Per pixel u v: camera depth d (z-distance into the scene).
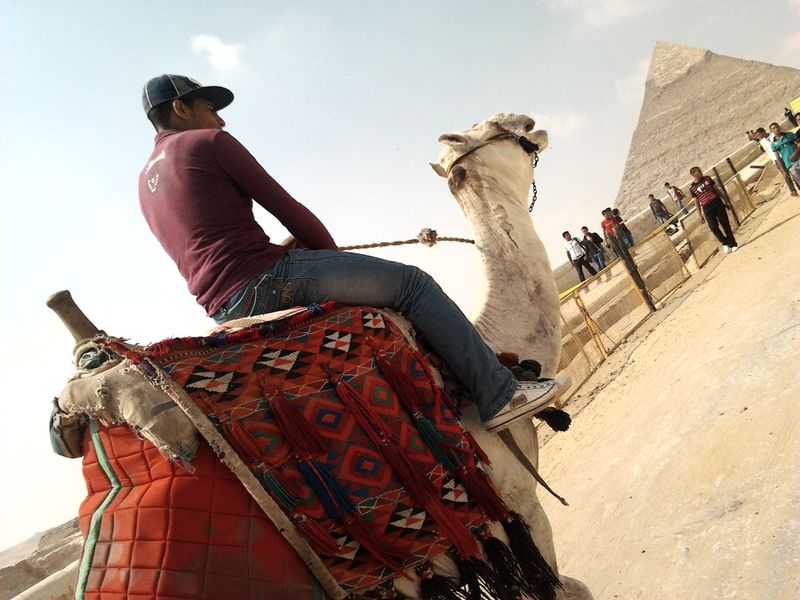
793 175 16.78
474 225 3.57
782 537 3.96
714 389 6.61
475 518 2.59
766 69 90.38
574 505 6.12
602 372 10.37
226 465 2.21
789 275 8.98
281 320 2.50
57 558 9.02
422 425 2.54
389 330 2.65
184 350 2.35
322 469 2.31
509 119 3.75
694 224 16.67
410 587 2.51
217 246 2.66
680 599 4.00
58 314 2.46
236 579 2.10
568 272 24.20
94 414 2.24
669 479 5.43
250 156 2.77
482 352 2.84
